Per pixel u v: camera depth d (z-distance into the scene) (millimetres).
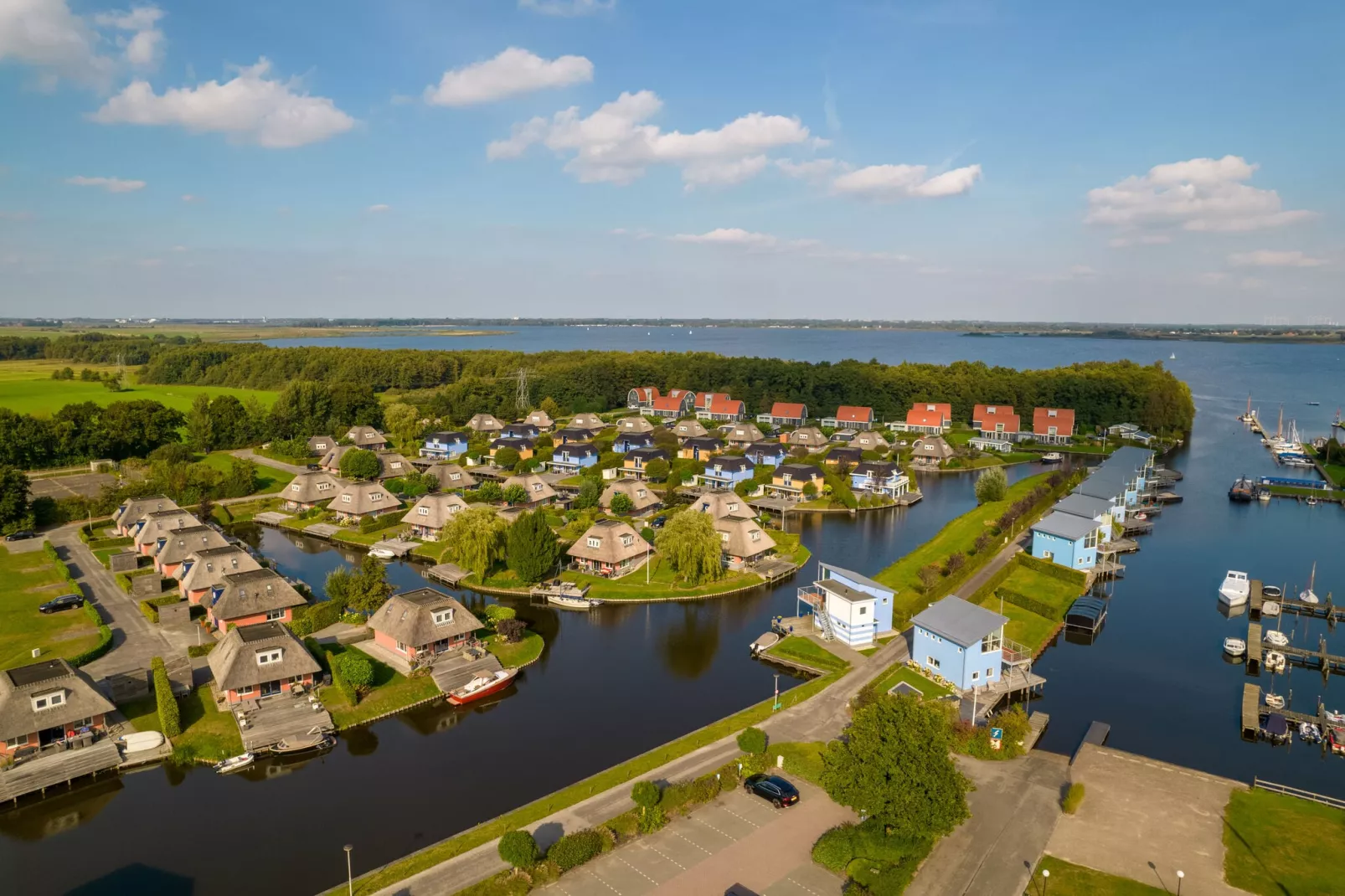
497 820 47531
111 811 50969
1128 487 130625
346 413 194625
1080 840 45875
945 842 45406
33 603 83938
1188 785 52156
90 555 101688
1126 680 71375
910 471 150375
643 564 99500
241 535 116875
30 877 44625
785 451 161250
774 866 42875
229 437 177625
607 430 190625
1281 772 56156
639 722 62875
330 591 80438
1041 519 105500
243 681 61625
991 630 66062
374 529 114562
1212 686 70375
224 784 54156
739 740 52562
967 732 56938
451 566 97750
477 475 149375
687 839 45312
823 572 94562
